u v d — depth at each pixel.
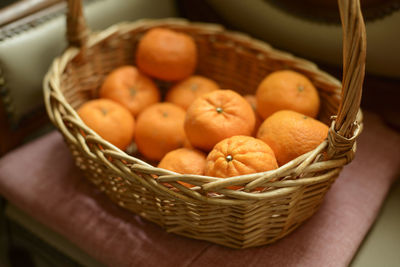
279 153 0.50
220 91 0.53
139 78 0.62
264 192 0.45
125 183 0.50
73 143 0.51
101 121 0.55
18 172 0.59
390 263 0.53
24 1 0.61
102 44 0.62
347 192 0.56
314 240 0.52
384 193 0.57
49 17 0.62
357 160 0.59
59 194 0.57
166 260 0.51
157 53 0.61
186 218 0.49
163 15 0.72
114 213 0.55
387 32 0.59
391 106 0.63
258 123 0.58
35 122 0.66
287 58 0.59
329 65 0.67
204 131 0.51
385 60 0.61
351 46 0.42
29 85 0.62
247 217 0.47
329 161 0.47
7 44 0.59
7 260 0.74
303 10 0.63
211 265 0.50
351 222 0.54
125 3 0.67
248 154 0.47
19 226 0.63
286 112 0.52
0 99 0.61
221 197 0.46
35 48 0.61
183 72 0.63
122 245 0.53
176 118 0.57
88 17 0.64
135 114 0.61
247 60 0.63
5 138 0.63
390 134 0.62
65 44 0.64
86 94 0.63
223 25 0.72
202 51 0.66
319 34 0.63
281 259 0.51
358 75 0.42
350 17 0.41
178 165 0.50
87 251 0.54
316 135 0.49
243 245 0.50
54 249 0.60
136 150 0.61
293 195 0.47
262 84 0.57
